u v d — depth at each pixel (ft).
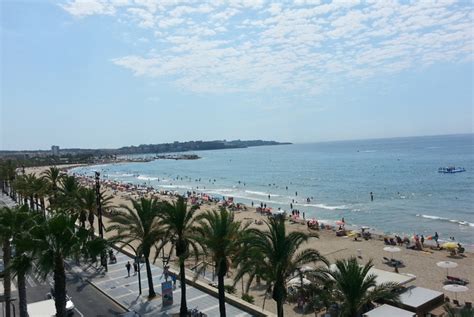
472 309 63.05
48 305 81.35
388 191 346.54
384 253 160.04
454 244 157.89
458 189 333.42
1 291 105.29
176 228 90.58
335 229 212.43
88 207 143.54
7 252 79.71
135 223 102.17
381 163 632.38
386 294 68.08
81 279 118.62
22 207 83.61
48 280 117.39
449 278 123.24
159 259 147.23
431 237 185.37
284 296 70.44
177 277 112.68
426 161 612.70
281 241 69.72
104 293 106.22
